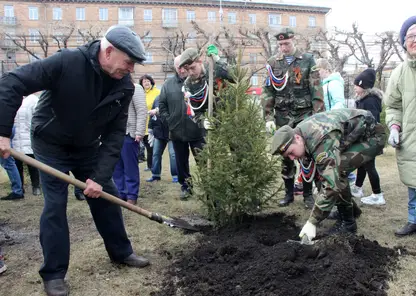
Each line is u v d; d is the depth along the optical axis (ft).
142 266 12.68
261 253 12.40
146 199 21.21
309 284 10.69
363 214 17.25
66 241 11.08
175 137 19.30
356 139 13.25
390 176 24.63
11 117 9.59
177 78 19.08
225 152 14.89
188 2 101.09
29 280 12.01
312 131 12.09
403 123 14.43
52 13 99.35
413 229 14.73
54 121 10.73
